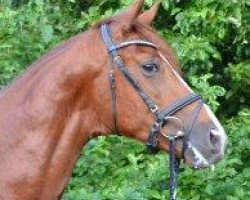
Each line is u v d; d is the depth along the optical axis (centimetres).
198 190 520
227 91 711
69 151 343
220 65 716
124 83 342
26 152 336
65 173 344
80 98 344
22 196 335
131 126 346
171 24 700
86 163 546
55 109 339
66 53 345
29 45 602
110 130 349
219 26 650
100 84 342
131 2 633
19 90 345
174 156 347
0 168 335
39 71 345
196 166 344
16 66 586
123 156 573
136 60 341
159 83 342
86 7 723
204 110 346
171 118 342
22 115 339
